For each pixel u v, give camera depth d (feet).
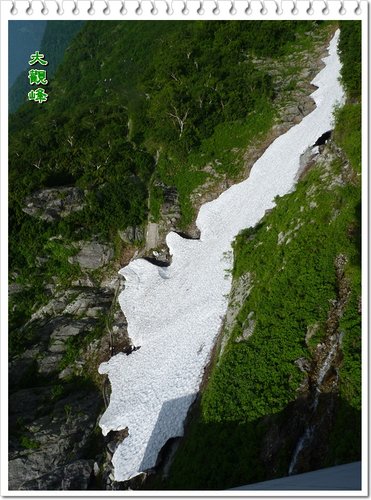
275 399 58.23
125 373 103.45
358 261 62.13
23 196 149.07
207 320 93.40
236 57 168.96
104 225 146.20
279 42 165.07
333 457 46.55
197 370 83.25
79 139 173.78
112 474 83.20
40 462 93.20
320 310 62.08
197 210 139.23
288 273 71.20
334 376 53.93
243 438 58.49
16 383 116.78
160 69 189.57
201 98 155.74
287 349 62.03
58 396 108.68
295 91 143.02
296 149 112.57
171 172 150.00
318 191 77.97
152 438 79.92
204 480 59.52
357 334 54.03
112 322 121.70
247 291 83.76
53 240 144.97
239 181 136.36
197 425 68.95
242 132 143.74
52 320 130.21
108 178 155.33
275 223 89.04
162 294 117.19
